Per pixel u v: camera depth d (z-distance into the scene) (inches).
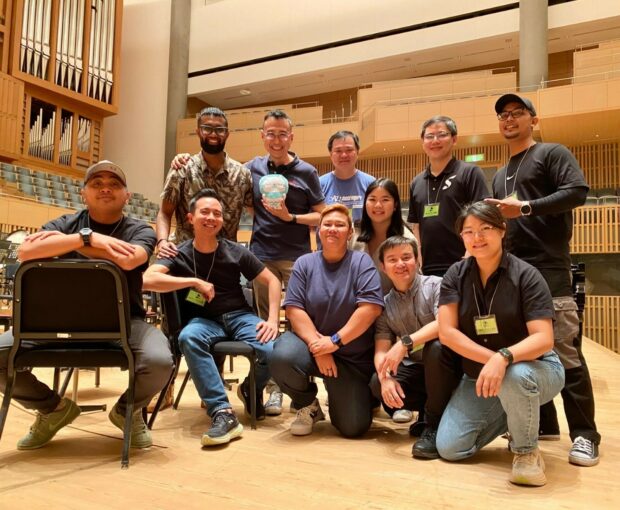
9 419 104.7
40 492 66.9
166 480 71.8
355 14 471.8
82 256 92.9
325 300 100.6
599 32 412.2
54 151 456.1
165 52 525.3
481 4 425.4
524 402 73.4
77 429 98.3
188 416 111.3
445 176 116.5
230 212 125.3
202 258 108.3
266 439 94.0
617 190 405.7
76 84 465.1
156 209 473.4
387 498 66.3
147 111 521.3
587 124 390.0
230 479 72.5
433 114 422.6
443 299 84.7
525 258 94.0
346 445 91.0
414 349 90.8
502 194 100.7
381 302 98.3
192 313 109.6
